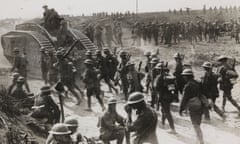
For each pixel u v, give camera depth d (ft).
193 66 82.02
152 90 42.45
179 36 105.60
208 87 38.22
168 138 33.19
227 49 93.81
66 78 43.75
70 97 49.08
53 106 30.30
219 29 111.65
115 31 107.24
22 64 47.78
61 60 43.96
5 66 65.41
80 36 69.67
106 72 50.11
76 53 62.49
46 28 69.05
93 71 41.06
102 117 25.34
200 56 86.58
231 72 40.75
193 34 104.94
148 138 22.29
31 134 26.63
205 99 30.71
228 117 40.83
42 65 52.44
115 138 25.40
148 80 50.90
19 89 35.78
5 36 67.05
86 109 41.73
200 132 30.22
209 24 106.63
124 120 25.95
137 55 91.45
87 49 65.41
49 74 48.75
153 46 101.35
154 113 22.39
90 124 36.22
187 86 30.89
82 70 60.44
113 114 25.38
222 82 41.06
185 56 87.97
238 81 61.16
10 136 22.62
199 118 30.27
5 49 67.26
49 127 29.89
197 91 30.81
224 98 42.04
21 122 28.76
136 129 22.11
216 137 33.37
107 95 51.08
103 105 41.19
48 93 30.32
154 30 102.12
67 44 64.95
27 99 34.60
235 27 109.09
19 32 64.49
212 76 38.19
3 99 30.25
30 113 31.53
